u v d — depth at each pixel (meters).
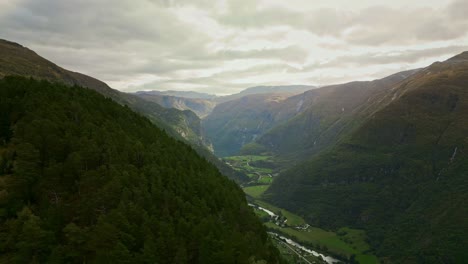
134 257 68.62
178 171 110.06
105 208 79.81
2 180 78.25
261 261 90.56
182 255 73.19
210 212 100.88
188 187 104.44
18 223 68.00
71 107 113.19
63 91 131.38
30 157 82.69
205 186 112.94
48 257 64.06
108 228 69.62
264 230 119.88
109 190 80.81
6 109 100.50
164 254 74.06
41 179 80.31
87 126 105.00
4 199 73.38
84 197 78.62
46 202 74.75
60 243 68.62
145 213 80.12
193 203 96.62
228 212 103.56
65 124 100.88
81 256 67.56
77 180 84.44
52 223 70.50
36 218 68.19
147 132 135.12
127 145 105.50
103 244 68.94
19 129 92.56
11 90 113.56
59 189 81.31
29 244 63.88
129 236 72.31
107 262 65.69
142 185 89.38
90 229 72.19
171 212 89.56
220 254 78.19
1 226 68.75
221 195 113.56
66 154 90.88
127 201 81.62
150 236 74.06
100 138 102.50
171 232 77.75
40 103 106.75
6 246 64.94
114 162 94.50
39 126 92.25
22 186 77.19
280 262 111.31
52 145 89.50
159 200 90.44
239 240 87.81
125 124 129.25
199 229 82.44
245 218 112.19
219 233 87.62
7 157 84.00
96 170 88.19
